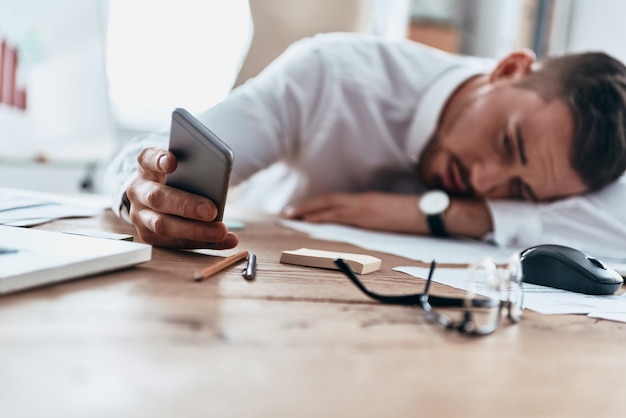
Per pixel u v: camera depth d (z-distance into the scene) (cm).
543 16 215
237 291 44
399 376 29
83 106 188
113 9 202
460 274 62
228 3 208
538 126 98
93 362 27
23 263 40
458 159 112
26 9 180
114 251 46
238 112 111
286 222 106
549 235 101
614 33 188
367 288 49
